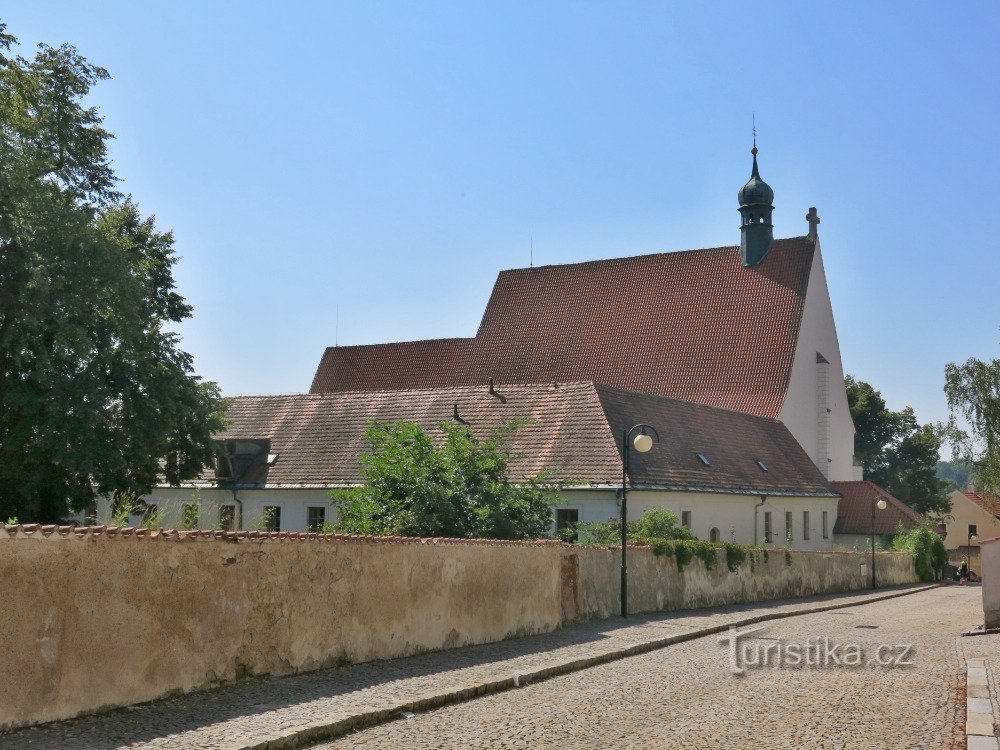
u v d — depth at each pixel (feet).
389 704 40.57
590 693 46.14
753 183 220.02
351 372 244.01
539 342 229.66
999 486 221.25
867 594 137.90
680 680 50.03
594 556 83.41
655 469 131.03
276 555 47.19
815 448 215.10
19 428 104.01
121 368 107.14
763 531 158.20
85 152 121.70
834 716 38.86
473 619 63.52
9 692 33.96
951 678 49.70
